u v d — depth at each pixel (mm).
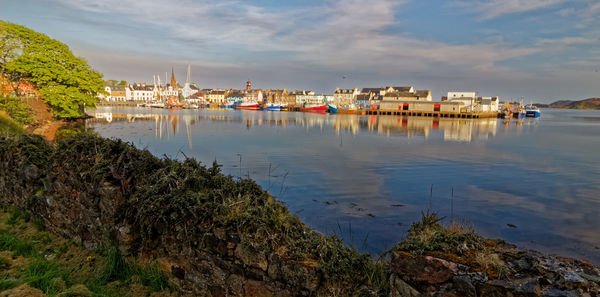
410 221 12406
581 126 87312
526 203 15523
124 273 4797
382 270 3936
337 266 3865
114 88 181250
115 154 5551
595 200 16297
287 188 17156
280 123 73125
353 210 13562
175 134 45625
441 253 3334
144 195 4793
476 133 58969
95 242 5371
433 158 29250
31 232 6223
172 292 4512
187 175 5031
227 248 4125
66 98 47250
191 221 4426
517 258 3201
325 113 130875
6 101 31844
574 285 2795
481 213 13977
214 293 4227
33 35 46250
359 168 23625
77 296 4184
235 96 197375
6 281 4289
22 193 6992
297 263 3775
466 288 2971
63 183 5930
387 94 152750
